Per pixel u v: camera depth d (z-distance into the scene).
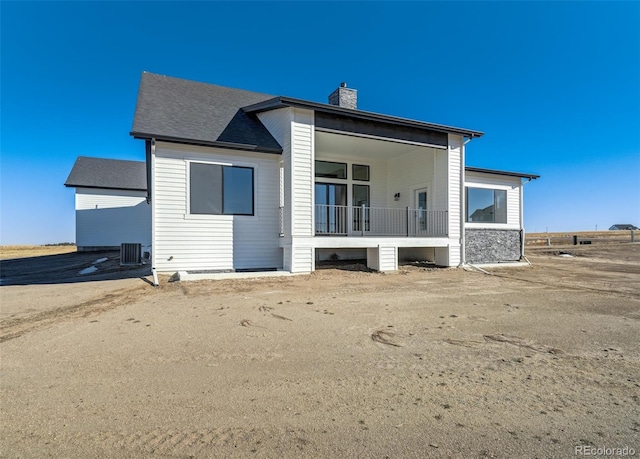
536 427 2.31
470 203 12.59
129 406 2.56
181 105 10.36
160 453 2.03
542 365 3.37
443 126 10.89
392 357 3.55
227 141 9.40
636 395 2.77
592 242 26.16
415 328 4.55
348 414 2.46
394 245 10.41
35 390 2.81
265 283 7.97
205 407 2.55
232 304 5.87
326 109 9.38
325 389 2.84
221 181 9.43
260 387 2.88
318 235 10.85
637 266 12.65
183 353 3.63
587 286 8.04
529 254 18.41
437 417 2.43
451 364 3.38
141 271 10.32
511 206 13.53
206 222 9.21
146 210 21.69
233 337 4.15
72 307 5.70
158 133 8.73
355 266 10.90
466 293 7.04
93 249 20.55
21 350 3.72
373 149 12.22
